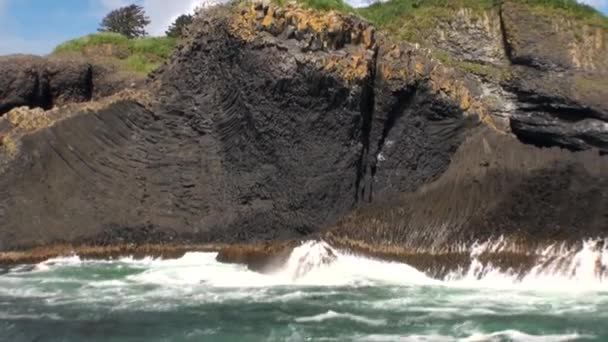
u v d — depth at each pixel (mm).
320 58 30438
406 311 23031
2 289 25891
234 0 33562
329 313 22781
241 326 21625
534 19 33750
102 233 30969
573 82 31703
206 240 30969
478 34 35281
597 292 25562
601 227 26953
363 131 31438
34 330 21422
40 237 30578
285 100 30781
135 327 21641
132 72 42812
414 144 31828
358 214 30094
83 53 44469
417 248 28422
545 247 27047
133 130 32969
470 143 31031
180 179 32094
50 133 32219
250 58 31297
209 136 32688
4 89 40625
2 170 31469
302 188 30375
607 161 29578
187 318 22453
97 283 26703
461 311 23031
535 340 20250
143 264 29859
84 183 31906
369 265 28547
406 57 32094
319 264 28094
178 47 34219
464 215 28641
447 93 31703
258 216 30672
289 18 31312
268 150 31094
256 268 28688
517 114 32344
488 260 27312
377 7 38375
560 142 31375
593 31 33594
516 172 29078
